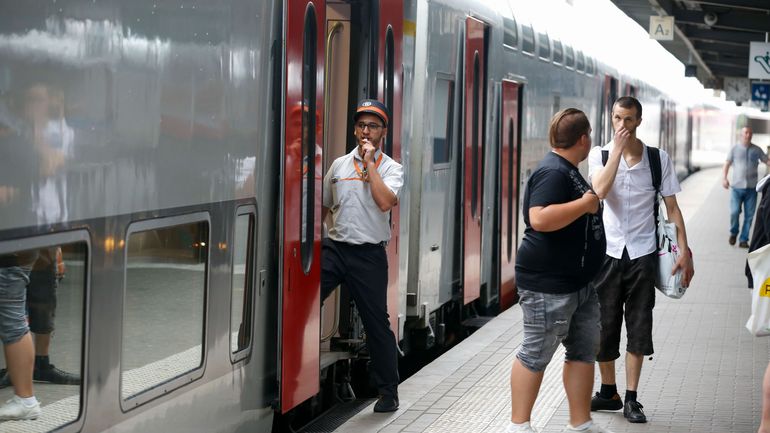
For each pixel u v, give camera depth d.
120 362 6.98
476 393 13.27
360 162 12.05
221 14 8.44
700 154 95.00
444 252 17.08
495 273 20.73
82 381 6.56
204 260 8.28
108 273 6.79
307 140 10.59
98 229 6.65
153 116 7.32
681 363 15.51
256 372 9.54
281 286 9.93
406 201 14.70
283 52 9.74
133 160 7.05
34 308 6.09
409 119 14.80
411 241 15.51
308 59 10.62
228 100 8.62
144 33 7.16
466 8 17.69
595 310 10.41
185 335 8.03
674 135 66.62
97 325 6.69
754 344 17.05
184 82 7.79
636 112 10.85
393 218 13.73
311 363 10.76
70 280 6.39
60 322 6.33
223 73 8.50
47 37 6.05
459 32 17.42
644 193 11.66
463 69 17.69
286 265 9.98
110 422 6.93
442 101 16.62
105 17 6.65
